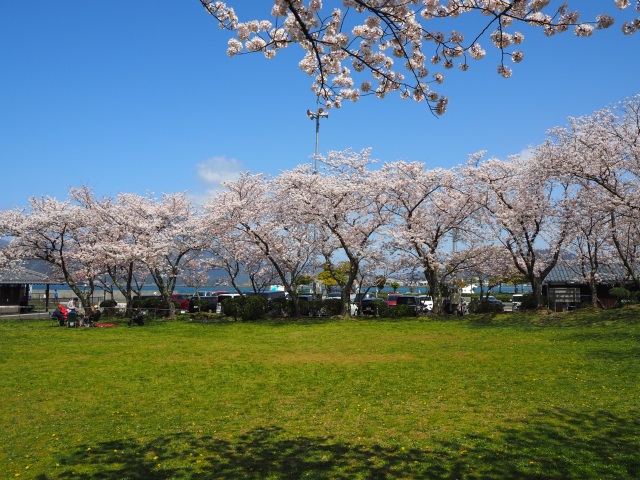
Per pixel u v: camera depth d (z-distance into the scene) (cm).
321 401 1033
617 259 2797
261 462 693
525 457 679
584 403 942
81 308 2959
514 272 3158
